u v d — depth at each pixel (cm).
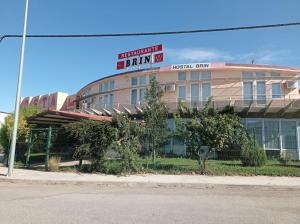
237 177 1423
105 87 3516
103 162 1576
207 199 959
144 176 1440
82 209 787
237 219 704
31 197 957
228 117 1557
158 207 827
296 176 1467
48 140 1720
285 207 841
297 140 2478
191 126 1551
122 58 3366
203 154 1684
